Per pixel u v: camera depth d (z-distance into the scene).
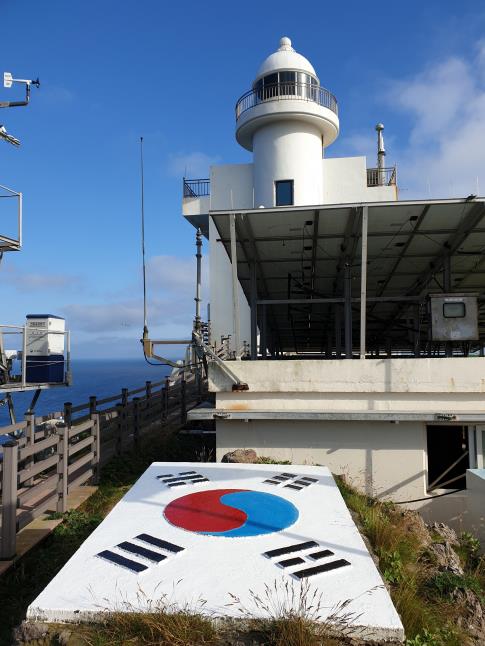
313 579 3.72
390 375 9.87
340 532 4.61
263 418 9.80
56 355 14.23
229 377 10.22
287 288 17.33
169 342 10.53
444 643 4.14
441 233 11.88
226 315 24.73
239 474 6.60
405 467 9.78
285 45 26.00
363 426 9.89
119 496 8.30
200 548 4.21
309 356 29.70
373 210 10.62
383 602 3.47
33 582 5.52
